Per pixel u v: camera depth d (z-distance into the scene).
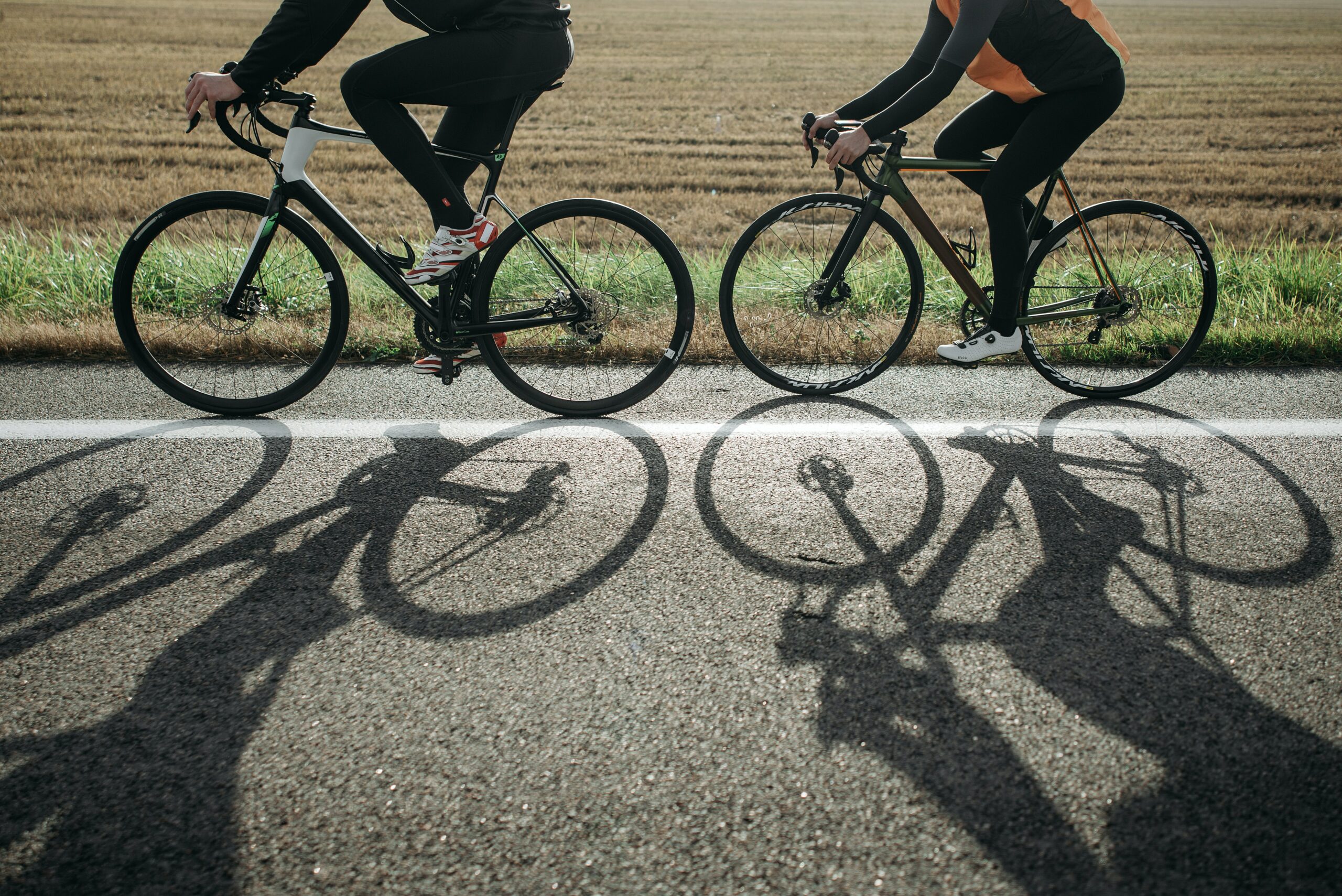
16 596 2.13
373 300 4.38
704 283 4.63
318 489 2.64
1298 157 12.12
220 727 1.74
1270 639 2.00
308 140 2.88
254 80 2.63
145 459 2.79
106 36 25.48
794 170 11.01
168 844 1.49
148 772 1.63
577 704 1.80
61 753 1.67
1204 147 12.98
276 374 3.40
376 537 2.40
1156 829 1.52
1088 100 2.82
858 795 1.59
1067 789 1.60
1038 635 2.02
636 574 2.24
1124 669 1.91
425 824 1.53
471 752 1.68
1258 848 1.49
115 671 1.88
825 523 2.48
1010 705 1.80
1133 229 3.37
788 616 2.08
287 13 2.53
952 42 2.68
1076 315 3.37
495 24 2.63
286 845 1.49
